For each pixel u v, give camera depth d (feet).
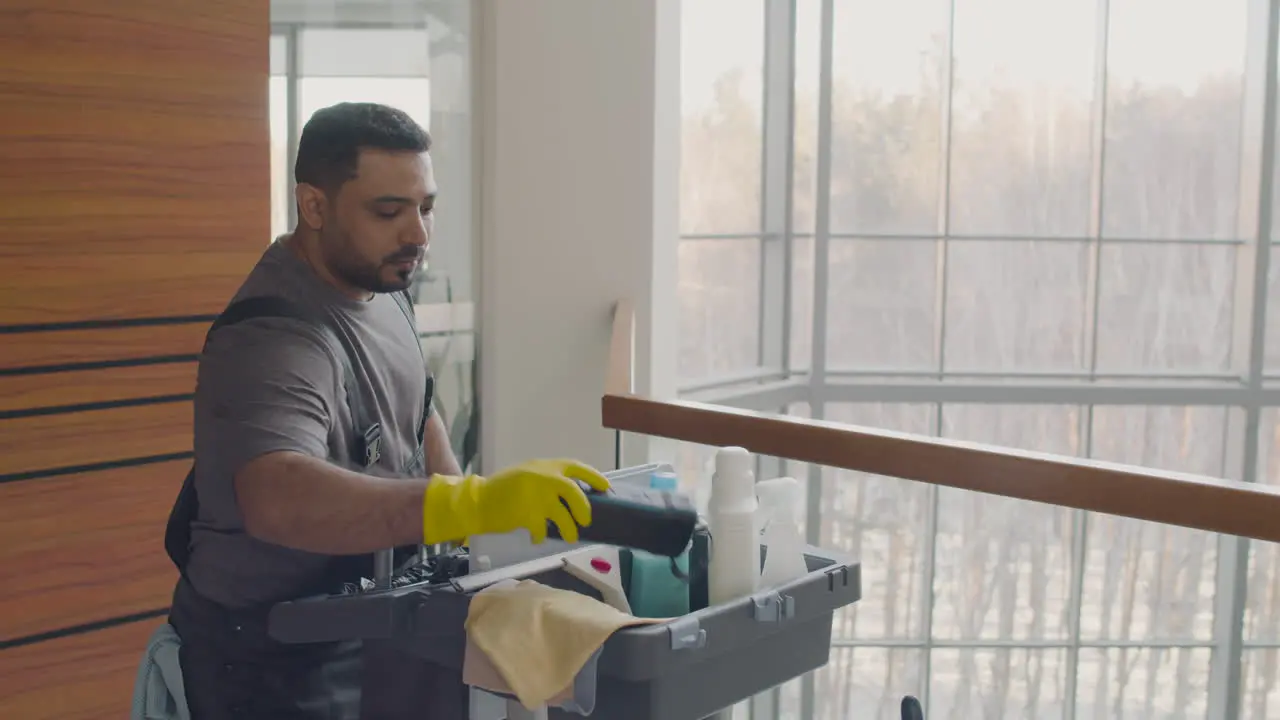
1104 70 14.97
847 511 14.67
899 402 15.29
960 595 14.85
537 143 9.30
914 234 15.20
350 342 4.38
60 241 5.87
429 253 8.97
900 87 14.94
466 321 9.28
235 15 6.42
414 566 4.19
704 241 14.38
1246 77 15.02
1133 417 15.48
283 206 8.06
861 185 15.11
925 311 15.35
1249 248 15.05
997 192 15.19
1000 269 15.30
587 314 9.60
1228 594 14.71
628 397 6.18
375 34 8.43
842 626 14.88
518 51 9.15
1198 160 15.19
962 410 15.48
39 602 5.95
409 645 3.68
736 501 3.78
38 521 5.91
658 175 9.86
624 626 3.26
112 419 6.13
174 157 6.24
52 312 5.87
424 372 4.83
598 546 4.01
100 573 6.15
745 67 14.53
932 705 14.98
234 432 4.00
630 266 9.66
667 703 3.36
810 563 4.09
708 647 3.41
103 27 5.92
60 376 5.93
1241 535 4.04
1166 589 14.84
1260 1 14.71
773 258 15.19
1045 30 14.90
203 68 6.32
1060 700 15.02
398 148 4.20
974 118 15.05
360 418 4.40
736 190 14.70
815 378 15.19
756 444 5.55
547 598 3.39
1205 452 15.55
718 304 14.70
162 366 6.30
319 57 8.21
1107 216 15.25
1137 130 15.11
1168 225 15.30
